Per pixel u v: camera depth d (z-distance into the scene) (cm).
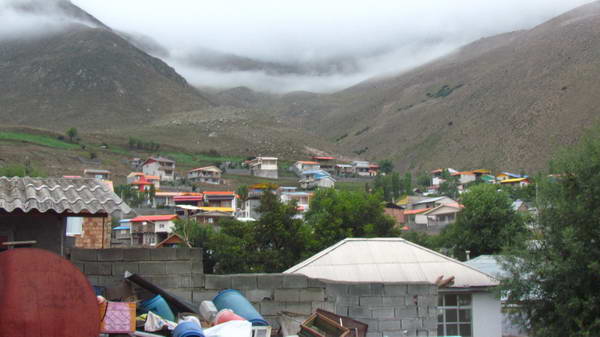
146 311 856
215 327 734
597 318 1407
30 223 838
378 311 1045
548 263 1522
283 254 3678
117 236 7125
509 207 4459
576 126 16100
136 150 16438
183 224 4972
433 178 14825
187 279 956
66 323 567
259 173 14325
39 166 12075
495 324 1421
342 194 4531
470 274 1440
